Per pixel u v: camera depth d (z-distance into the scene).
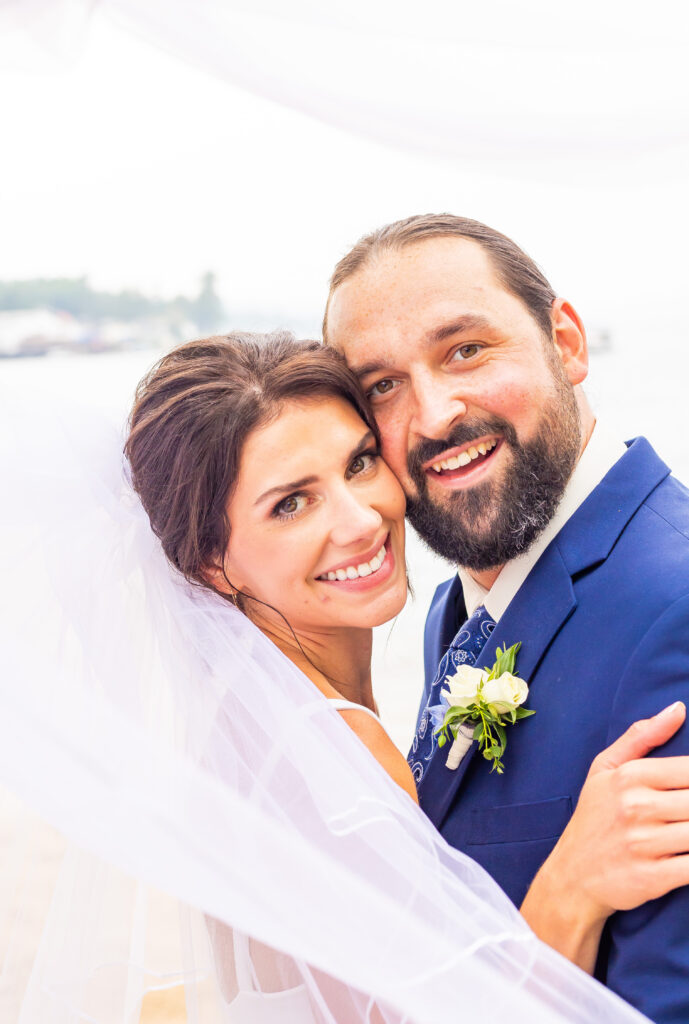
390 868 1.24
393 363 1.67
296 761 1.31
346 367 1.67
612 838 1.33
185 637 1.47
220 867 1.11
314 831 1.27
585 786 1.40
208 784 1.16
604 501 1.66
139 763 1.13
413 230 1.71
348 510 1.59
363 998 1.30
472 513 1.67
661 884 1.29
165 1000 1.76
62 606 1.36
